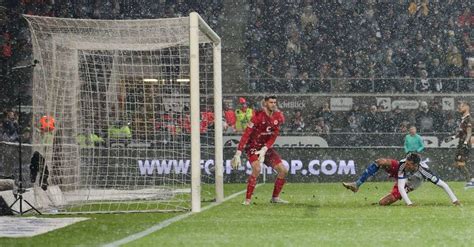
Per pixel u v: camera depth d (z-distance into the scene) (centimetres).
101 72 2708
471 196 2511
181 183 3294
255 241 1190
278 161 2191
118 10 5009
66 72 2261
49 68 2139
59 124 2278
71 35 2153
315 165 3781
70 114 2345
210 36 2236
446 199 2333
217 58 2369
